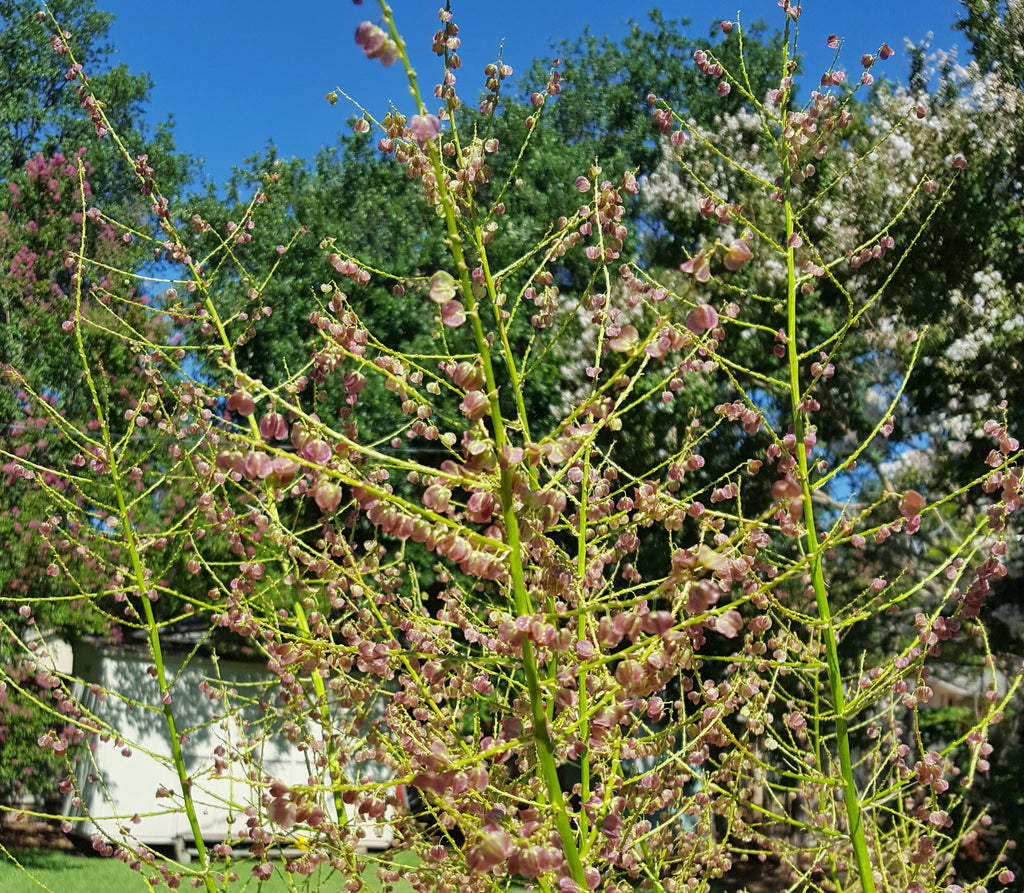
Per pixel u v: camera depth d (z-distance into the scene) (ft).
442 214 8.17
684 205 37.35
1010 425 29.68
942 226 31.68
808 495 10.80
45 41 73.51
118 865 40.70
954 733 30.50
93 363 39.88
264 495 12.16
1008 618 30.35
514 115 59.31
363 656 7.95
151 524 33.27
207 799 44.96
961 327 31.55
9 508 39.40
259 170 72.02
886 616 34.24
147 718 45.57
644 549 32.04
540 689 6.68
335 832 9.43
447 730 8.77
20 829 44.83
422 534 6.35
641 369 7.45
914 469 34.60
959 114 33.27
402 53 6.33
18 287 44.14
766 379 10.90
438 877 9.11
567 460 7.56
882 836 11.67
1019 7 33.19
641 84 73.82
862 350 33.91
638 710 9.32
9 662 38.27
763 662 9.36
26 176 51.03
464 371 6.86
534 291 8.80
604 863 8.45
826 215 32.65
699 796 9.82
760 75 65.16
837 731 10.17
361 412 43.29
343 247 59.06
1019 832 25.72
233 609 10.69
